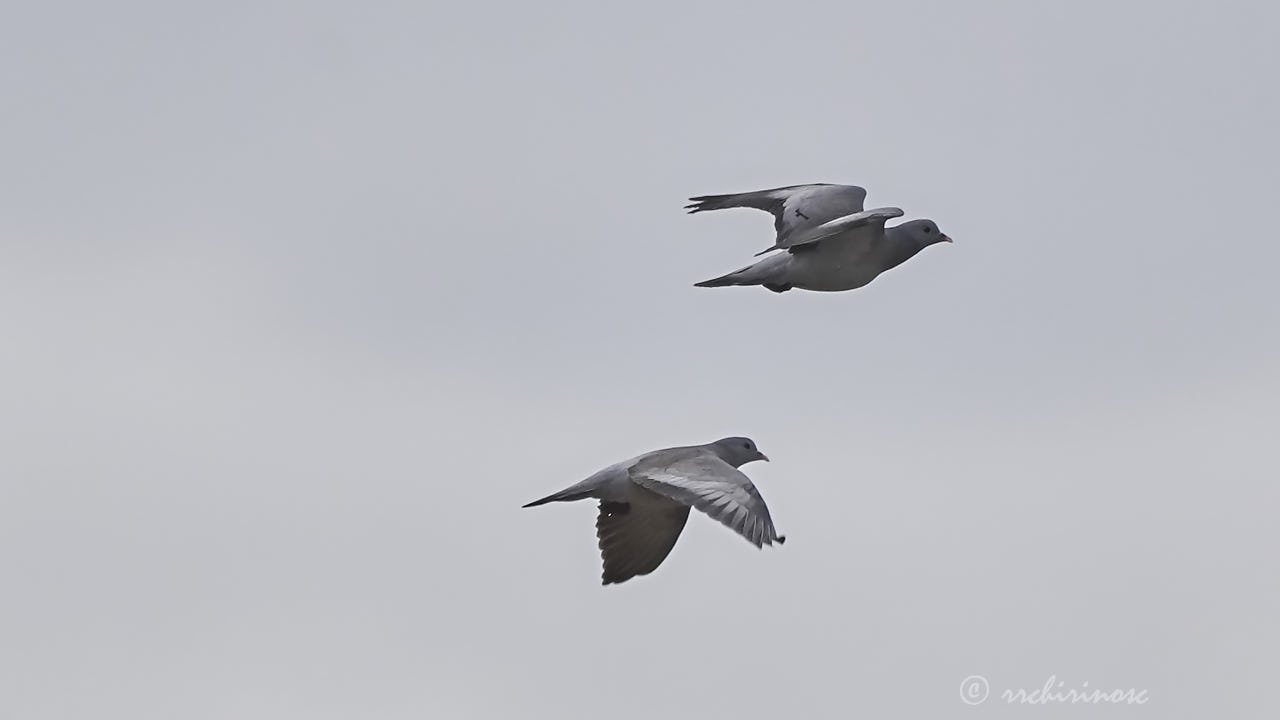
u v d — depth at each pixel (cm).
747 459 2206
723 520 1945
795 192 2517
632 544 2127
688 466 2033
